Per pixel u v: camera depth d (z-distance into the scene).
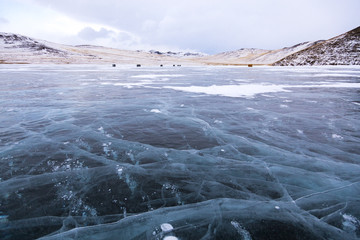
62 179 2.67
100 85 12.50
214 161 3.19
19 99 8.04
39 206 2.18
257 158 3.30
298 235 1.85
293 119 5.45
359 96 8.80
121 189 2.47
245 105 7.18
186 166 3.03
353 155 3.40
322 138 4.13
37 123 5.06
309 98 8.43
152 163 3.11
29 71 24.12
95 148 3.62
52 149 3.56
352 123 5.07
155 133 4.40
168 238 1.81
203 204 2.24
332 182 2.67
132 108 6.69
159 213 2.10
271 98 8.49
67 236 1.83
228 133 4.42
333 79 16.12
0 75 18.56
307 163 3.14
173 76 19.94
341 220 2.02
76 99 8.14
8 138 4.05
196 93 9.73
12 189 2.46
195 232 1.87
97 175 2.76
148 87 11.76
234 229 1.91
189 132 4.47
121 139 4.05
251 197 2.37
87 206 2.19
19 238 1.81
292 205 2.24
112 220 2.01
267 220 2.02
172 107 6.86
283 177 2.77
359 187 2.56
